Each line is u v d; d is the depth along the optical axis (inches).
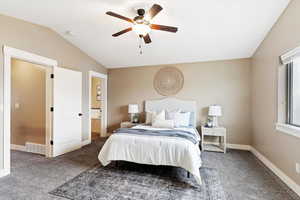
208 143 160.2
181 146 94.8
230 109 163.0
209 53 154.3
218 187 86.9
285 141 92.7
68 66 146.8
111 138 108.5
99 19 111.7
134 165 116.0
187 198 76.7
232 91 162.6
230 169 110.6
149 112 173.9
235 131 161.6
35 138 143.1
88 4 94.0
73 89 148.6
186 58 167.3
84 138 168.9
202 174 102.7
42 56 121.9
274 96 107.2
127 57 174.2
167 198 76.4
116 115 204.2
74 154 138.1
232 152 148.1
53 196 77.0
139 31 92.4
